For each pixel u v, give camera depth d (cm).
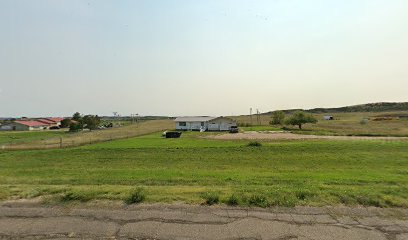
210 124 7519
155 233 514
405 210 621
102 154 2588
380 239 491
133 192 718
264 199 677
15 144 3525
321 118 12256
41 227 543
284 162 1997
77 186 895
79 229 534
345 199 680
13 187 837
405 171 1511
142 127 8944
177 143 3528
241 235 505
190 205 649
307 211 615
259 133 5497
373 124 7775
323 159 2061
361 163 1873
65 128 10588
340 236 502
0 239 499
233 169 1736
